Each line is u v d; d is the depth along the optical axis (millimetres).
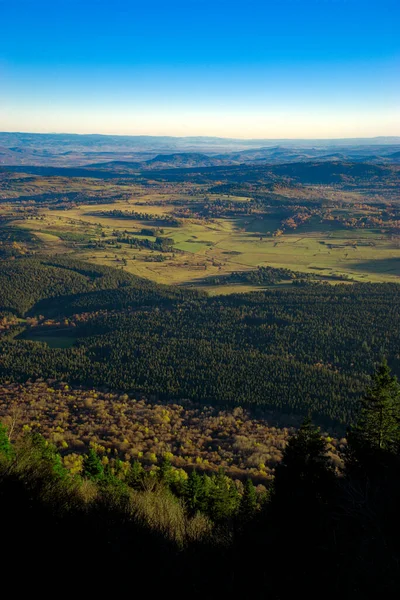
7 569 11789
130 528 16484
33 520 14172
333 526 18656
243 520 22812
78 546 13727
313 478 25375
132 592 12602
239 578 14945
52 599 11320
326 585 14617
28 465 18375
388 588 13969
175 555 15523
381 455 26078
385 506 18844
